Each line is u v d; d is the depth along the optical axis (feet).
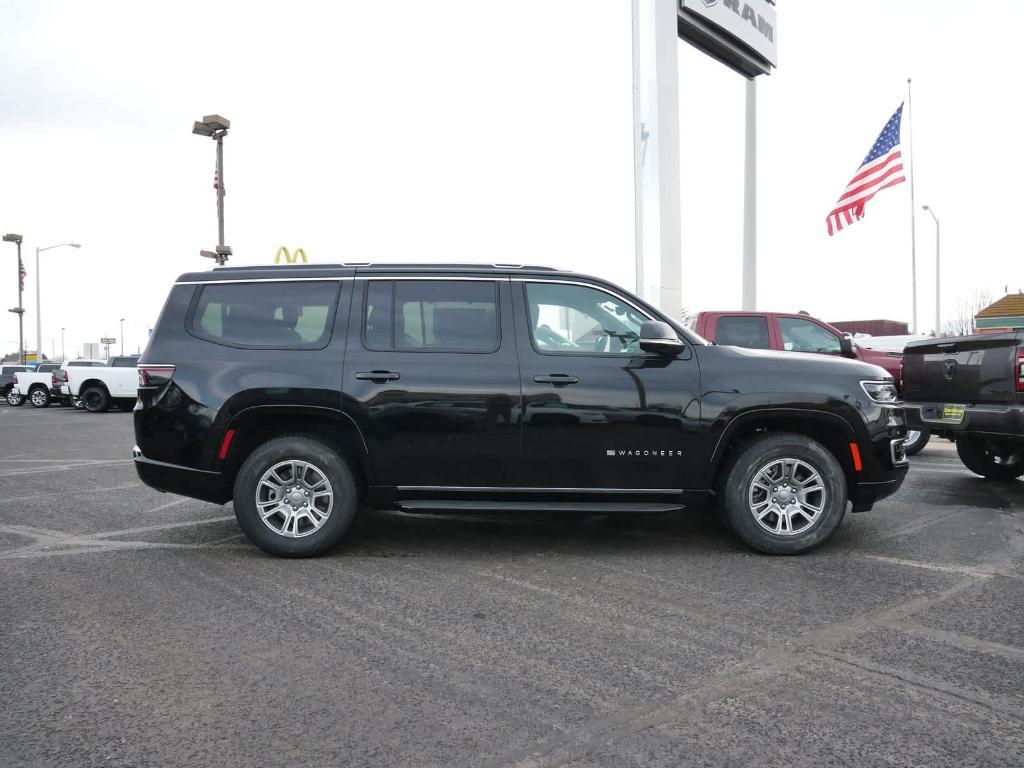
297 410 16.39
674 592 14.08
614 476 16.47
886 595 13.91
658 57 54.49
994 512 21.17
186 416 16.46
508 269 17.22
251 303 17.07
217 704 9.59
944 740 8.68
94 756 8.38
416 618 12.73
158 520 20.66
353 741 8.68
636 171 51.31
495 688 10.03
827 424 16.87
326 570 15.64
